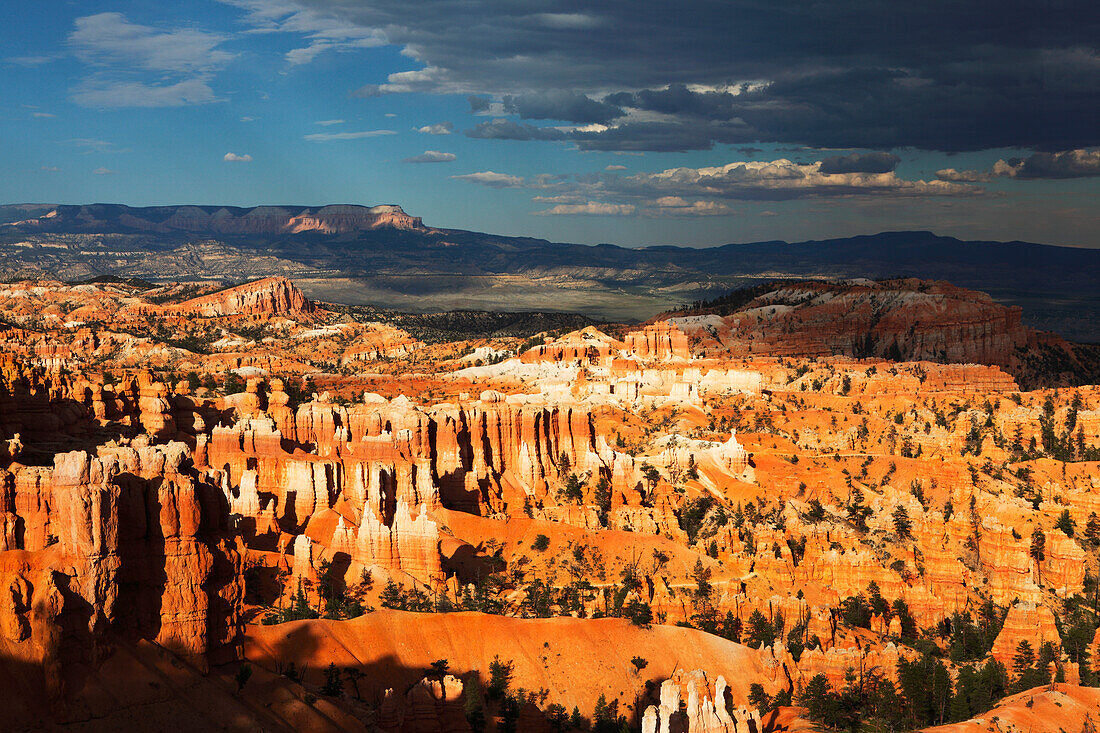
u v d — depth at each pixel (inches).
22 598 3885.3
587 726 6112.2
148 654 4138.8
